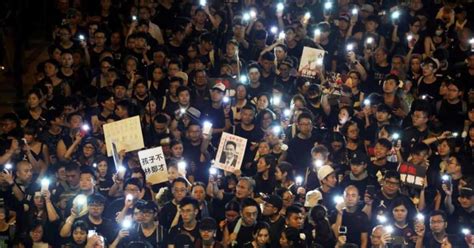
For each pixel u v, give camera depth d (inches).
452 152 494.9
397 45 637.3
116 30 644.1
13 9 617.9
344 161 504.7
